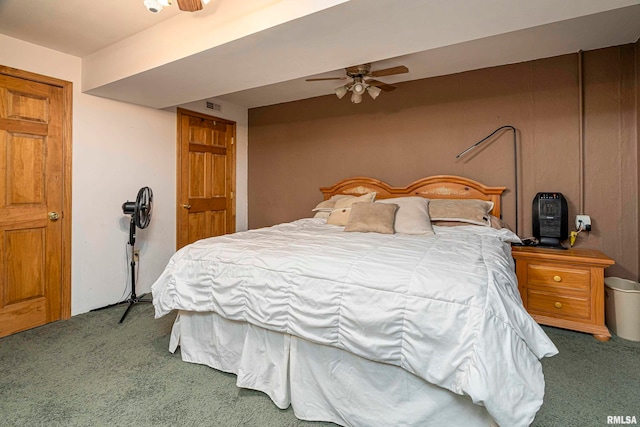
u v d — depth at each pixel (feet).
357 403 4.90
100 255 10.16
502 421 3.67
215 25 6.62
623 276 8.93
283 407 5.41
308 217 14.07
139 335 8.20
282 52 6.92
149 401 5.59
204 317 6.73
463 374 3.92
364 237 7.99
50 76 8.89
